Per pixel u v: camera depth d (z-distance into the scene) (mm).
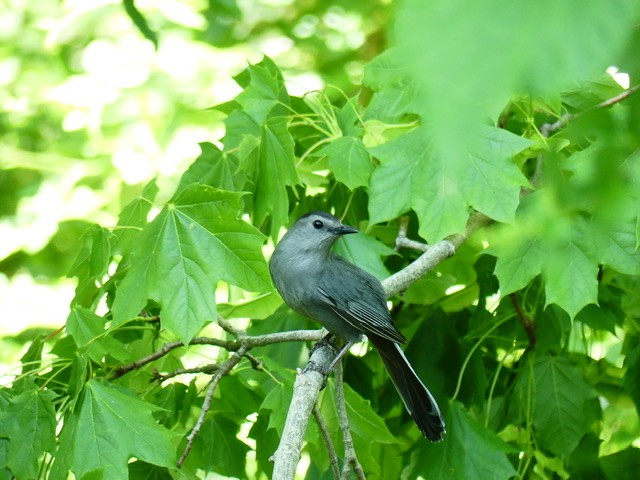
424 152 8594
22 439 7949
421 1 1904
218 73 17812
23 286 16781
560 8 1877
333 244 9484
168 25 18016
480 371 10008
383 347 9227
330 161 9148
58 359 8398
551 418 9680
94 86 17562
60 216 16531
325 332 9508
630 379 9742
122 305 8039
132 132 17156
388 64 9789
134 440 7648
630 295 9938
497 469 9055
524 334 10383
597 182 2707
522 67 1866
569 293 8281
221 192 7992
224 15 15969
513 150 8281
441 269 10961
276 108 10109
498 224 9555
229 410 9695
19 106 18141
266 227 10711
